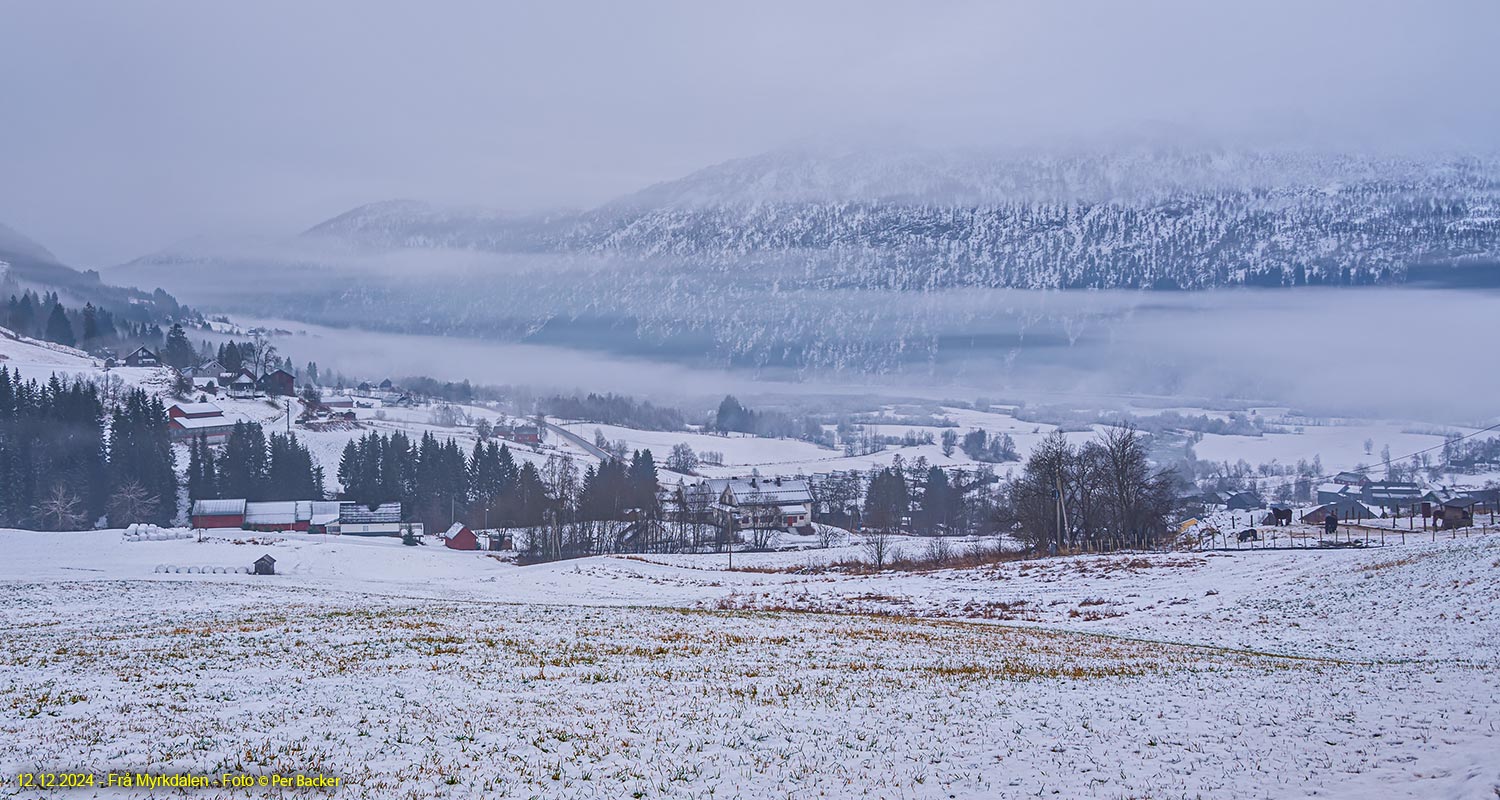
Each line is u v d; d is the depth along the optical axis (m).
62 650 31.03
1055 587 61.16
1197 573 61.78
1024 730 20.69
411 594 58.88
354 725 20.88
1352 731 19.62
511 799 16.39
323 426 198.88
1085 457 97.62
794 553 101.94
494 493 150.12
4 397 154.50
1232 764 17.62
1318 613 44.56
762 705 23.36
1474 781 15.16
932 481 168.25
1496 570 44.22
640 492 136.00
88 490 143.00
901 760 18.55
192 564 79.38
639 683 26.11
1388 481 190.50
